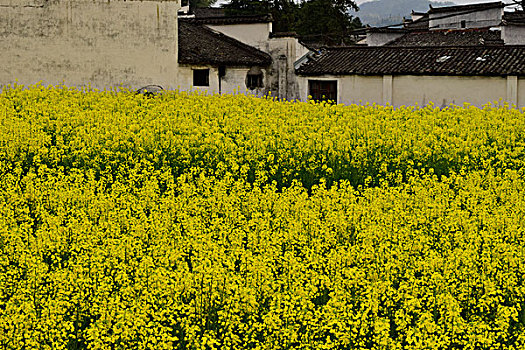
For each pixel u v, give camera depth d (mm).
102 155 16094
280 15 47656
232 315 8086
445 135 18094
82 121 19047
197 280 8648
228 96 24438
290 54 31750
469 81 26109
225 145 16625
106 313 7816
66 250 10156
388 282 8711
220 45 31328
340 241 11117
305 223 11297
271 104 22938
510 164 16453
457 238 10547
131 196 12844
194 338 7727
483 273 9297
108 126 17984
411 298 8328
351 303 8703
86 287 8586
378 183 15570
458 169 16391
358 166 16078
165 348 7473
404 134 18031
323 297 9016
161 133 17984
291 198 12836
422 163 16562
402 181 15734
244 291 8336
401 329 7953
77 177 13969
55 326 7824
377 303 8273
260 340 8047
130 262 9305
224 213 12312
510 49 27156
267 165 16141
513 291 9094
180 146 16828
